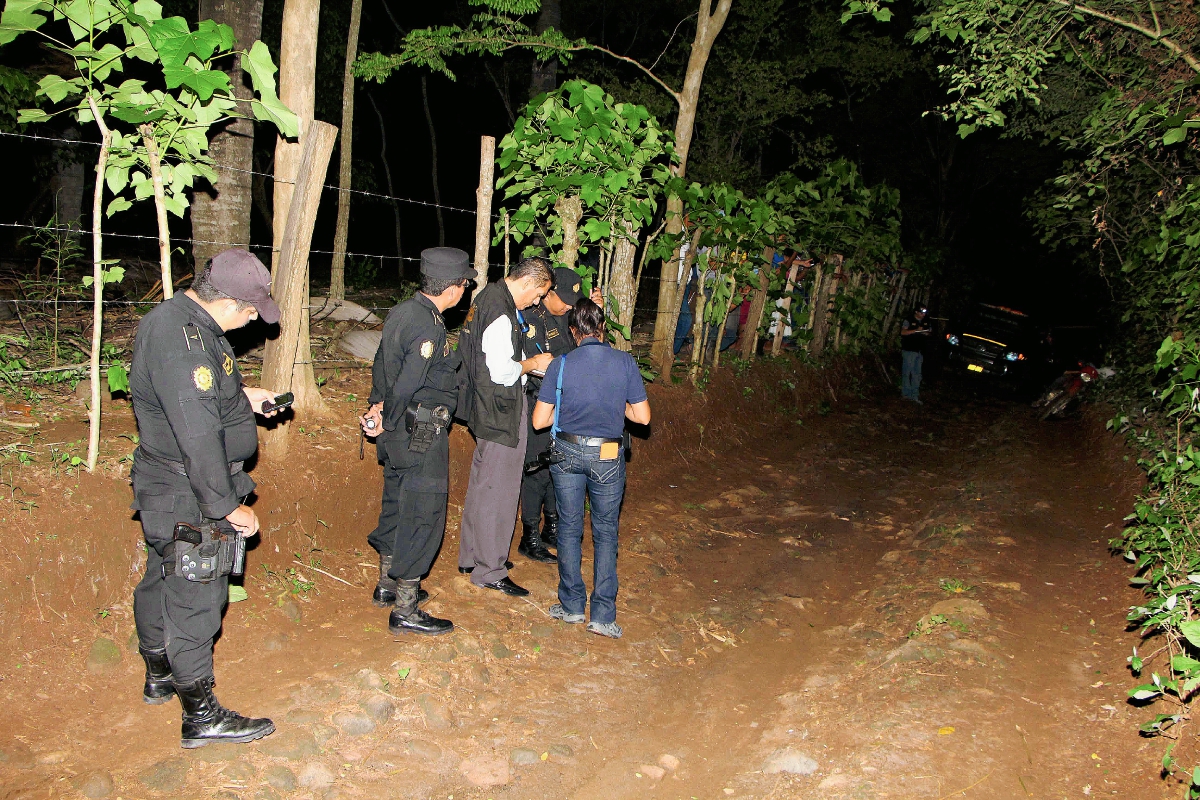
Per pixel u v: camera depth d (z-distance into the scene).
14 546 3.49
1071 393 13.77
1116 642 4.55
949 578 5.57
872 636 4.93
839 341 14.62
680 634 4.99
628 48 17.19
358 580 4.85
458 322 8.59
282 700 3.61
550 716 3.93
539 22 12.81
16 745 3.04
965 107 6.81
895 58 14.17
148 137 3.95
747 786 3.44
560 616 4.87
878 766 3.36
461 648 4.25
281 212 4.91
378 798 3.16
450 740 3.61
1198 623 3.00
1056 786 3.25
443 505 4.28
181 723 3.35
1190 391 5.26
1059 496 7.89
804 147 15.62
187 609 3.10
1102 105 7.12
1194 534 4.50
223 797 2.97
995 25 6.62
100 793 2.89
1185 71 6.42
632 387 4.56
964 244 28.78
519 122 6.32
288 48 4.77
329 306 8.92
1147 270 9.24
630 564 5.94
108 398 5.02
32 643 3.46
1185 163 7.74
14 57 8.84
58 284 6.05
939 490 9.00
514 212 6.88
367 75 9.74
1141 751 3.45
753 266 9.83
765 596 5.73
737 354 11.38
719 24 8.98
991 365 19.89
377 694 3.68
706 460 8.79
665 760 3.67
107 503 3.89
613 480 4.59
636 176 6.86
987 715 3.75
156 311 2.98
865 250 13.22
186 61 3.86
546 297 5.12
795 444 10.37
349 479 5.15
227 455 3.12
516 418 4.75
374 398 4.38
